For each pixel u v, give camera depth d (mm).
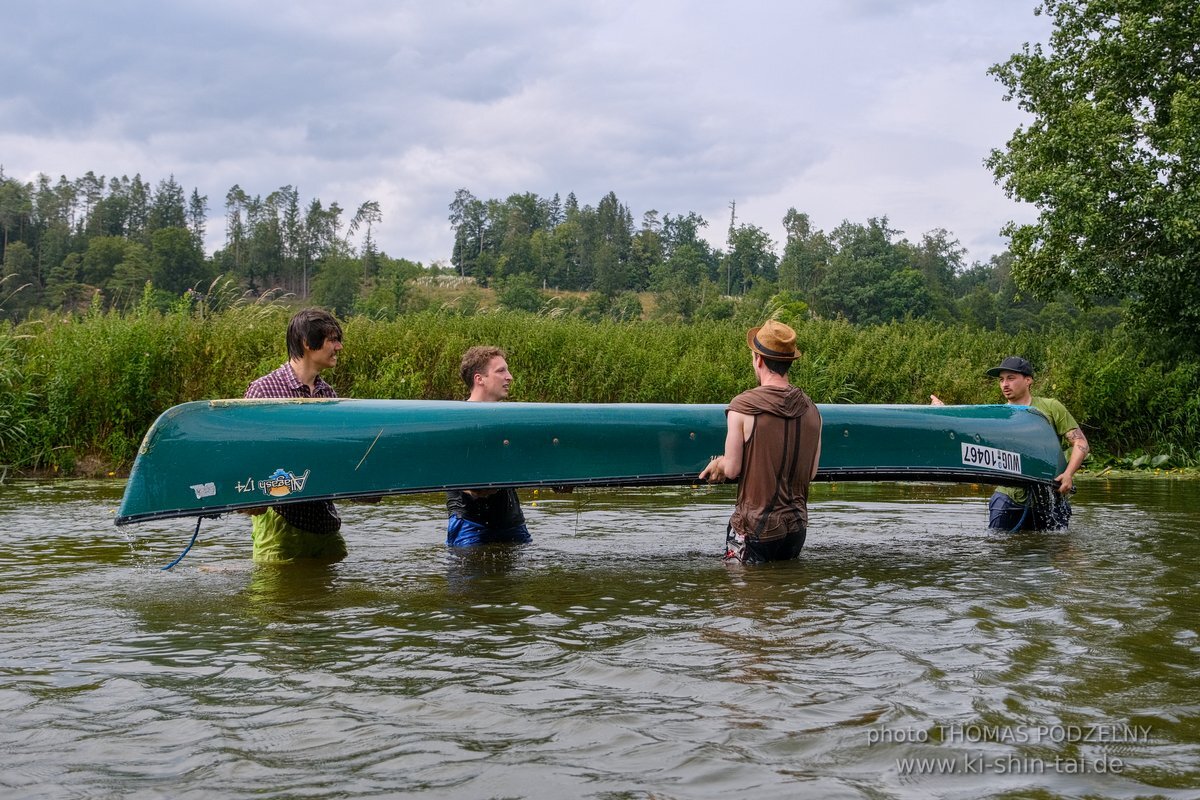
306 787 1955
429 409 4820
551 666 2820
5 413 10000
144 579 4207
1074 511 7242
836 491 8680
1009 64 17422
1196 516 6883
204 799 1896
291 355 4836
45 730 2283
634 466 5094
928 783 1974
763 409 4680
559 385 13594
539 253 188000
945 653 2951
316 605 3674
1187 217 14531
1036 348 17406
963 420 5805
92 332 10914
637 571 4445
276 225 164750
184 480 4367
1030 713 2395
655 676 2707
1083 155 15609
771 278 172625
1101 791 1938
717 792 1928
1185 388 14805
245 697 2531
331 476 4590
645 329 16719
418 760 2098
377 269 161250
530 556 4906
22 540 5367
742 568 4547
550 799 1894
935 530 6059
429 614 3512
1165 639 3135
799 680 2664
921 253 139500
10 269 119125
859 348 15773
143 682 2658
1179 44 15750
